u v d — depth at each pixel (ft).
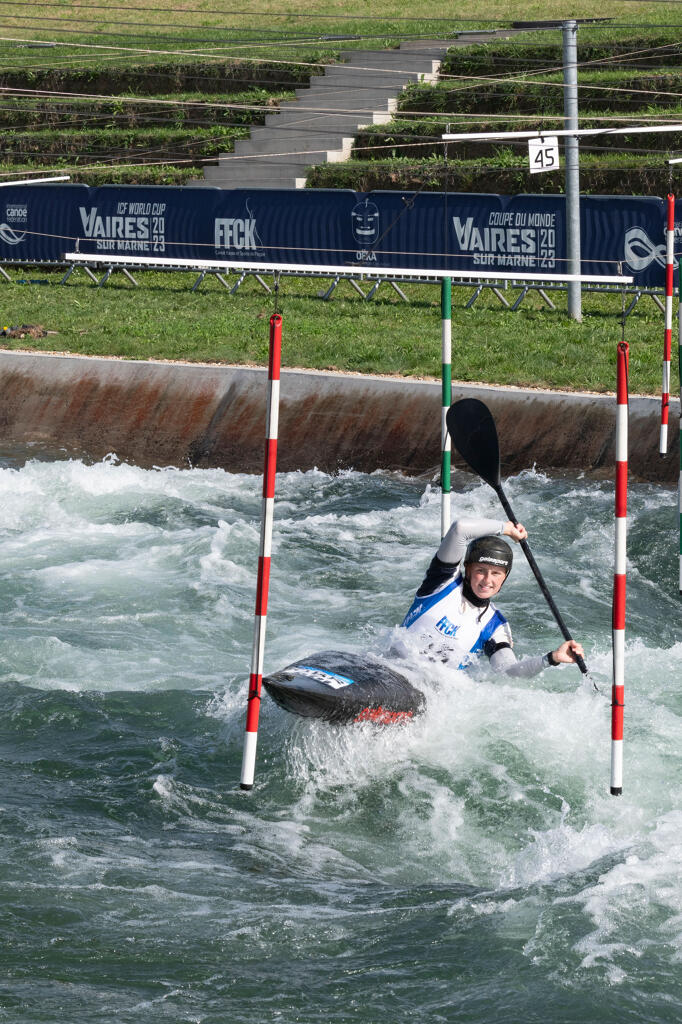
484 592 86.84
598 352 202.59
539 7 425.28
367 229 252.62
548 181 291.99
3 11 504.84
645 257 230.27
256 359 207.92
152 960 60.13
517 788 80.02
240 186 313.32
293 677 81.10
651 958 59.21
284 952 61.26
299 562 139.54
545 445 174.70
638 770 81.51
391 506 166.30
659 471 165.27
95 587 129.39
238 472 188.75
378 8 459.32
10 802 78.69
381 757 84.43
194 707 95.35
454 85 335.06
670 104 311.27
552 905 64.69
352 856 73.56
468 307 243.60
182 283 273.33
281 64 368.27
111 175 332.39
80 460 195.72
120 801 79.61
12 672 103.55
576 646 82.99
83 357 213.05
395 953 60.95
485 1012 55.57
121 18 488.02
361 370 198.70
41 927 62.95
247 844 74.59
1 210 286.05
